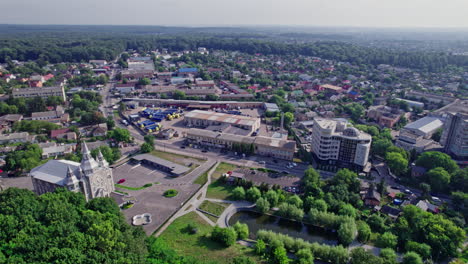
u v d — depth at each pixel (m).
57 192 161.75
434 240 151.75
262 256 147.88
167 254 134.00
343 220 168.38
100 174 190.62
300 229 179.12
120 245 125.75
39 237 120.69
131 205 190.50
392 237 158.00
